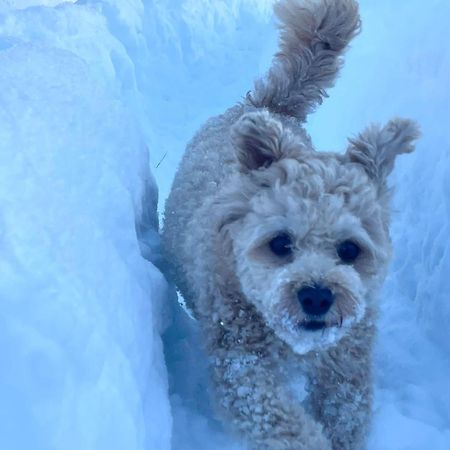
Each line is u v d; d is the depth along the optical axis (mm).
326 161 434
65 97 468
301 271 397
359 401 457
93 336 312
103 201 422
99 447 285
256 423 414
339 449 458
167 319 470
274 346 432
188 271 478
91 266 356
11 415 258
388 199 450
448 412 508
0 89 426
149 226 547
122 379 323
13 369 270
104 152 464
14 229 320
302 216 406
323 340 403
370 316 450
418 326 581
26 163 369
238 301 429
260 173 429
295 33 613
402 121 446
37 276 310
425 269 598
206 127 599
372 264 426
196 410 464
